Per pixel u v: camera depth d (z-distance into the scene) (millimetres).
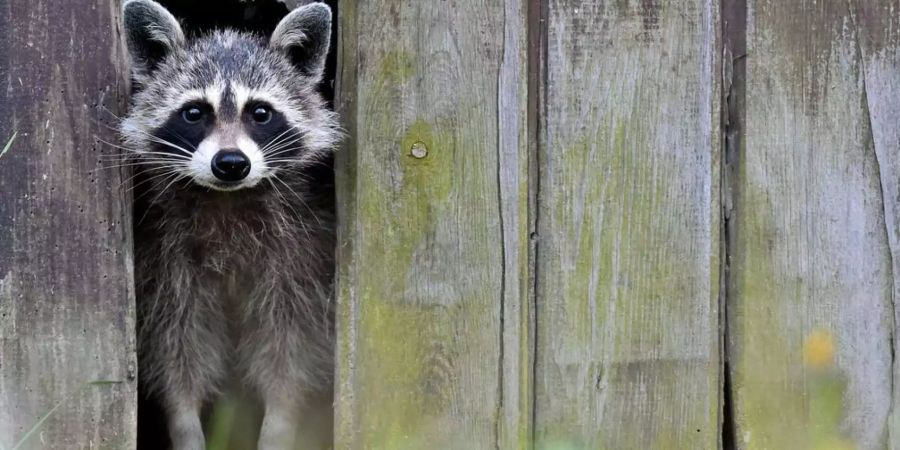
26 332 3883
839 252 4180
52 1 3926
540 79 4102
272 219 4641
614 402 4133
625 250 4129
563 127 4102
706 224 4141
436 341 4121
